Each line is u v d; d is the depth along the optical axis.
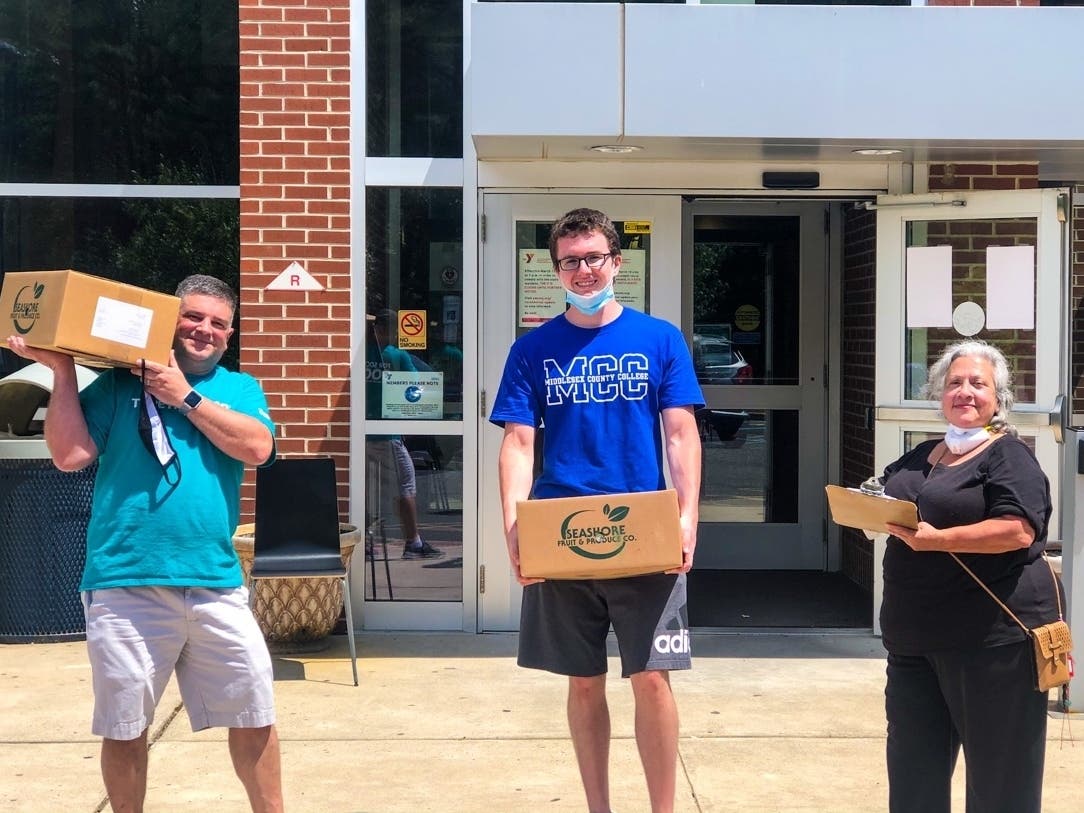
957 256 6.54
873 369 7.80
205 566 3.62
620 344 3.92
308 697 5.81
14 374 6.77
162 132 7.15
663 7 5.84
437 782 4.75
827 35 5.85
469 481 6.89
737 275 8.73
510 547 3.81
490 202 6.85
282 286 6.84
